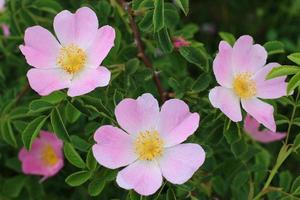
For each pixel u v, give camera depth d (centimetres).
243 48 40
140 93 41
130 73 42
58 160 47
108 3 44
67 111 40
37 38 40
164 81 48
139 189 37
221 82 39
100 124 41
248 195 43
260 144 53
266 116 39
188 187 40
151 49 46
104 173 39
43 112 40
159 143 38
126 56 44
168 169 38
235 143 42
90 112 39
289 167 55
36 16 47
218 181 44
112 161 37
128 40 45
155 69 45
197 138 41
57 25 40
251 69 40
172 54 44
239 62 40
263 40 64
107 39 39
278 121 41
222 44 38
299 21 63
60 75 39
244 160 45
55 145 47
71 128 44
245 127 48
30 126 40
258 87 40
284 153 41
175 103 38
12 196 49
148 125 38
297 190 41
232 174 44
